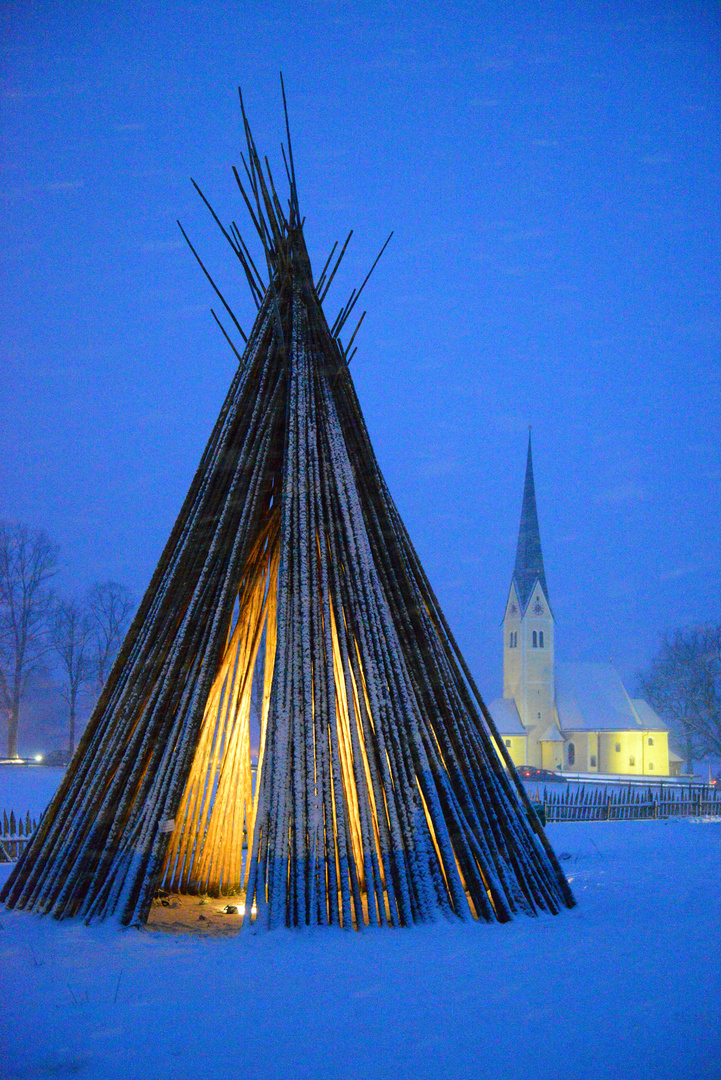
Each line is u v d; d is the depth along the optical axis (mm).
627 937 6723
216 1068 4035
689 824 20594
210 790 9266
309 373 8977
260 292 9789
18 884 7871
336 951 6191
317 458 8586
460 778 7922
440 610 9195
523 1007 4844
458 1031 4477
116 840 7250
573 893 9328
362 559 8328
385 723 7680
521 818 8703
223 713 9312
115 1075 3969
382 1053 4188
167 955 6082
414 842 7387
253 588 8977
